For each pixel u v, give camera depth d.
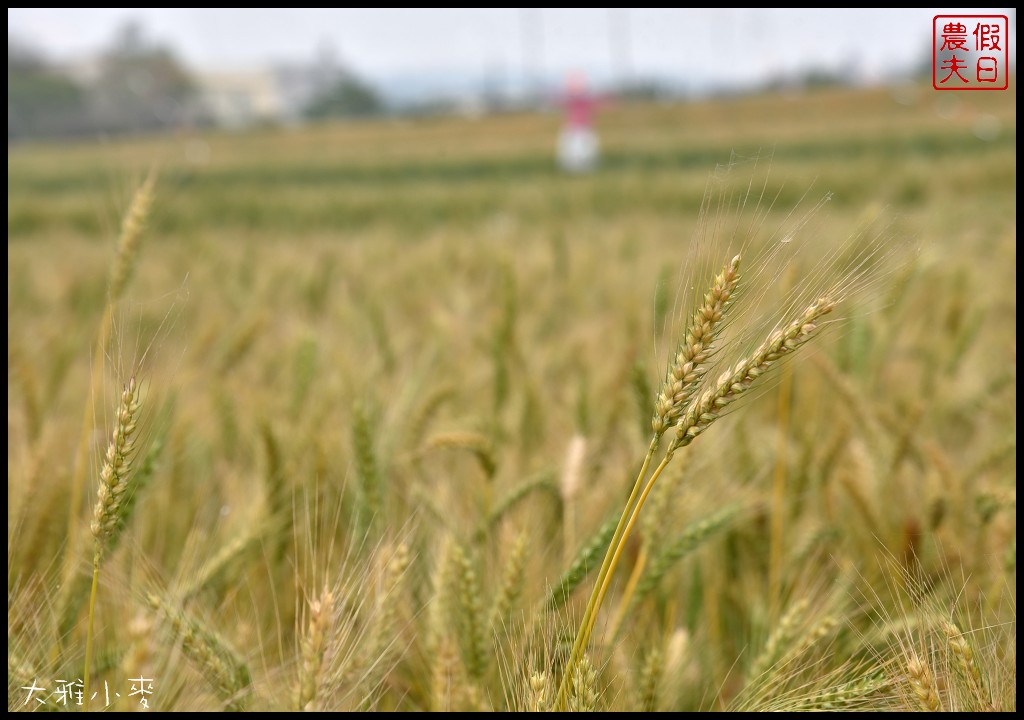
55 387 5.37
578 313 9.62
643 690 2.79
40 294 10.90
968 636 2.49
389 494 3.82
